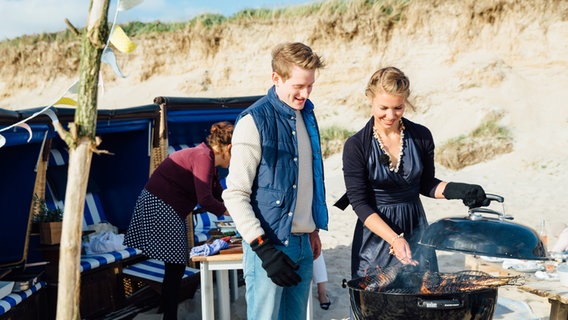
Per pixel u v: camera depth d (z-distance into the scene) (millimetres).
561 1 16328
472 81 16234
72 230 1156
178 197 4688
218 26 21547
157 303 5504
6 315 4188
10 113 4406
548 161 12914
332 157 16078
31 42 25281
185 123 7469
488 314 2725
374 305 2707
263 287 2916
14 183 4758
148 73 22484
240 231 2783
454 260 6676
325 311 5230
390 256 3324
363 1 18766
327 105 18297
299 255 3004
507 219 2994
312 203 3090
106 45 1161
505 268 4246
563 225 4855
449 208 10234
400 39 18156
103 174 6859
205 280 4367
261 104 2936
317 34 19328
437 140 15125
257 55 20891
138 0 1158
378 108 3193
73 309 1171
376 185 3338
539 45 16281
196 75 21500
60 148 6621
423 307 2596
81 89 1159
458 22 17422
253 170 2850
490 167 13328
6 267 4723
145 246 4625
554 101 15117
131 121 6355
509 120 14828
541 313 4836
